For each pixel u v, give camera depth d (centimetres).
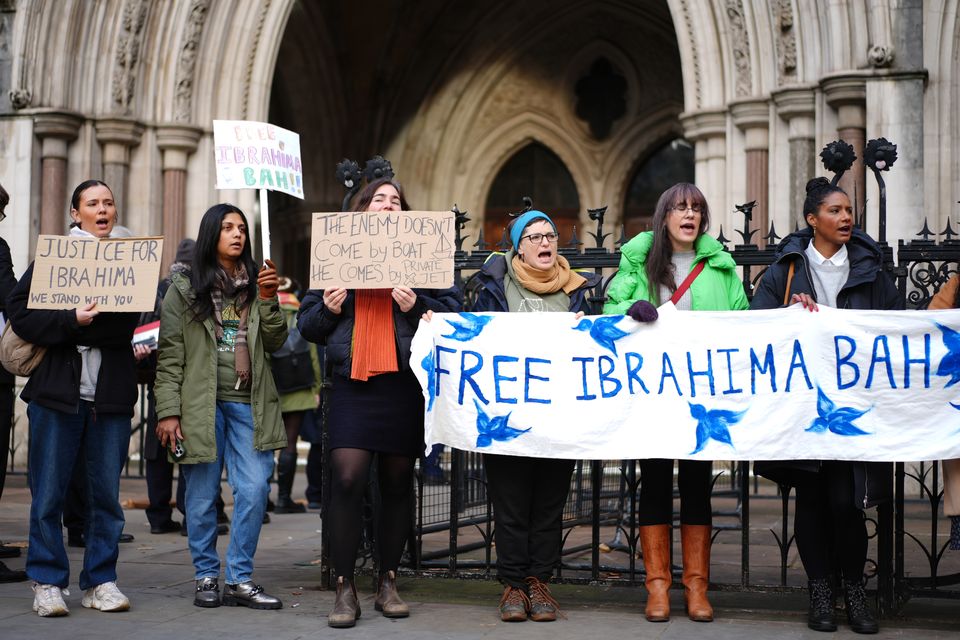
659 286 518
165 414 520
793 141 1183
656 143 1894
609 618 511
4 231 1372
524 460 518
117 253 513
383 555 521
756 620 507
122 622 500
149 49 1407
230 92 1438
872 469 496
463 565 600
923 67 1103
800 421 495
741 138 1242
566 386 514
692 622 502
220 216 533
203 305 527
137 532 802
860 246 507
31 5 1361
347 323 510
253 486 532
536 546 519
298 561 680
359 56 1908
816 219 505
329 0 1848
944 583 518
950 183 1102
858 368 493
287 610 527
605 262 562
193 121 1423
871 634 478
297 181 576
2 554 663
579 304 538
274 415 536
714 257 521
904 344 490
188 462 523
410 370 512
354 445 501
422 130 1936
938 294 519
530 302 533
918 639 470
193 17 1408
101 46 1388
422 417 521
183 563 664
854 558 491
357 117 1948
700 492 512
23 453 1319
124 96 1389
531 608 509
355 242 507
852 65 1127
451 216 504
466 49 1916
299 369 907
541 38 1914
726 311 505
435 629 487
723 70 1265
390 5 1866
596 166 1912
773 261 546
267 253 558
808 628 490
